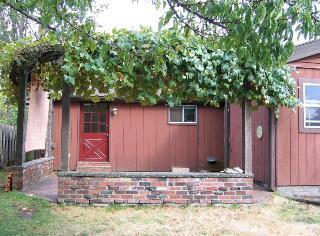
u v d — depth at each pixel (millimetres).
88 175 7168
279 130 8844
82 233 5461
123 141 12875
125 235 5434
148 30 6598
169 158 12969
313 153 9047
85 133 12898
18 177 7820
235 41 3266
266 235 5629
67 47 6688
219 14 3170
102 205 7160
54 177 10172
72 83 6809
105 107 12984
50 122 11094
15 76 8352
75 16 3670
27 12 4320
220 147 13156
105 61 6809
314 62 9148
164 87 7250
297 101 8297
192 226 5977
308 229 6043
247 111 7664
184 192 7305
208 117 13164
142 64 6867
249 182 7441
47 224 5836
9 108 17875
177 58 7016
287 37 2871
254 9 2934
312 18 2871
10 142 11859
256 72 7363
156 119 13008
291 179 8844
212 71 7242
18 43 7578
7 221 5812
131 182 7242
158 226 5930
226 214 6781
